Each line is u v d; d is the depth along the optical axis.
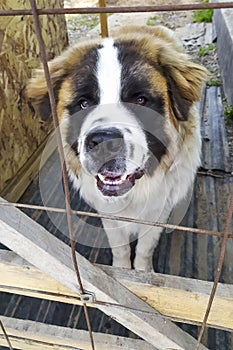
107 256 3.13
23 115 3.80
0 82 3.39
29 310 2.76
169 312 1.55
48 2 4.36
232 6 0.82
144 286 1.47
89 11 0.89
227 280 2.94
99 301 1.51
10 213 1.45
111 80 2.09
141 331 1.58
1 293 2.86
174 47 2.71
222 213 3.53
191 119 2.64
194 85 2.57
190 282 1.46
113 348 1.87
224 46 5.94
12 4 3.52
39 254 1.46
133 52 2.21
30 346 2.11
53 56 4.60
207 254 3.15
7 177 3.55
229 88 5.22
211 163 4.12
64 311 2.75
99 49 2.23
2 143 3.45
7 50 3.50
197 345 1.56
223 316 1.47
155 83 2.21
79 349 1.94
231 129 4.73
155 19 8.69
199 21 8.35
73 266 1.46
